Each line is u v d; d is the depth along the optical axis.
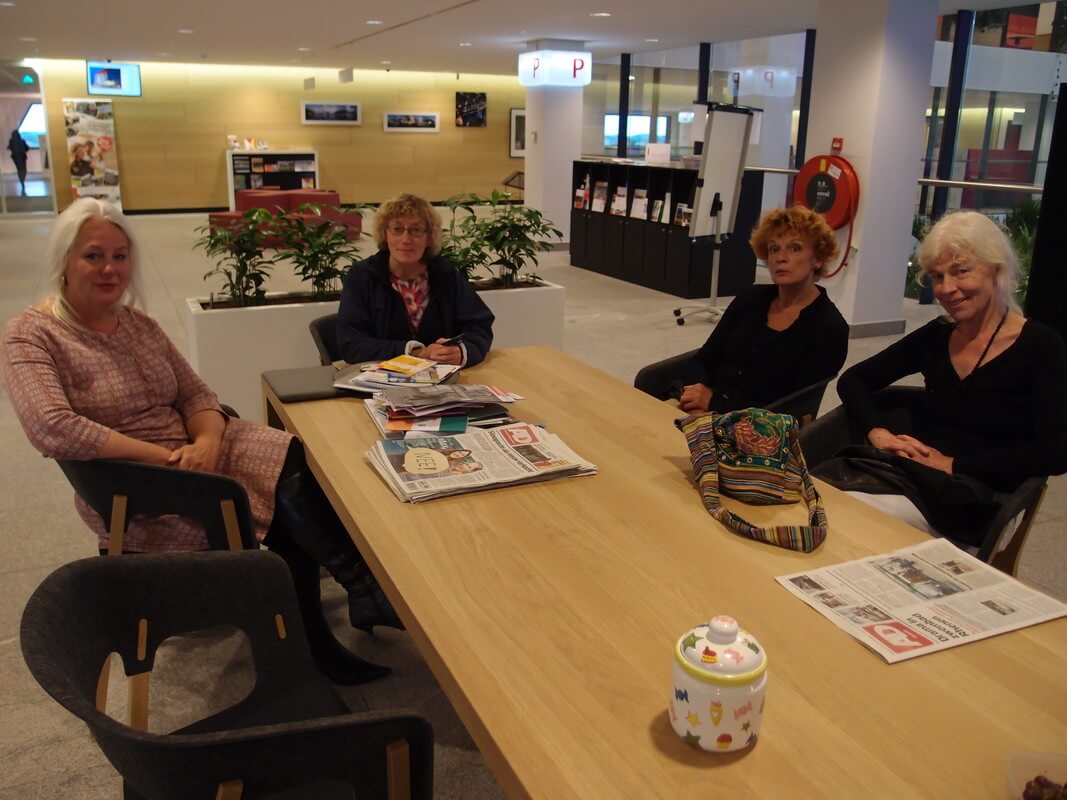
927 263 2.24
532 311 4.41
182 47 12.10
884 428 2.36
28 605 1.17
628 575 1.45
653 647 1.25
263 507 2.25
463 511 1.70
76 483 2.06
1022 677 1.19
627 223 8.68
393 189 17.48
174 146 15.47
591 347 6.01
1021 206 6.88
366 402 2.33
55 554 2.93
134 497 2.02
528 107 10.84
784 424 1.83
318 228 4.19
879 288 6.31
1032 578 2.89
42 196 14.56
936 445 2.29
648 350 5.94
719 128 6.32
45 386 2.03
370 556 1.55
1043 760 0.97
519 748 1.04
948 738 1.07
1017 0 6.65
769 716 1.10
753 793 0.97
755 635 1.28
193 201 15.86
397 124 17.14
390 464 1.86
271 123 16.11
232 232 4.02
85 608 1.29
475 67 15.42
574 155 10.82
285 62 14.72
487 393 2.30
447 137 17.64
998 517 1.89
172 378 2.36
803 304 2.80
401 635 2.49
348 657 2.27
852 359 5.73
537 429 2.12
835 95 6.10
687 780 0.99
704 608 1.35
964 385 2.24
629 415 2.32
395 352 2.85
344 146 16.84
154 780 1.04
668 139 12.49
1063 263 3.31
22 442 4.00
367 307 3.04
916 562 1.51
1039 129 6.74
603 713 1.11
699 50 11.29
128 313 2.31
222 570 1.45
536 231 4.62
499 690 1.15
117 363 2.22
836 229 6.20
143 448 2.11
